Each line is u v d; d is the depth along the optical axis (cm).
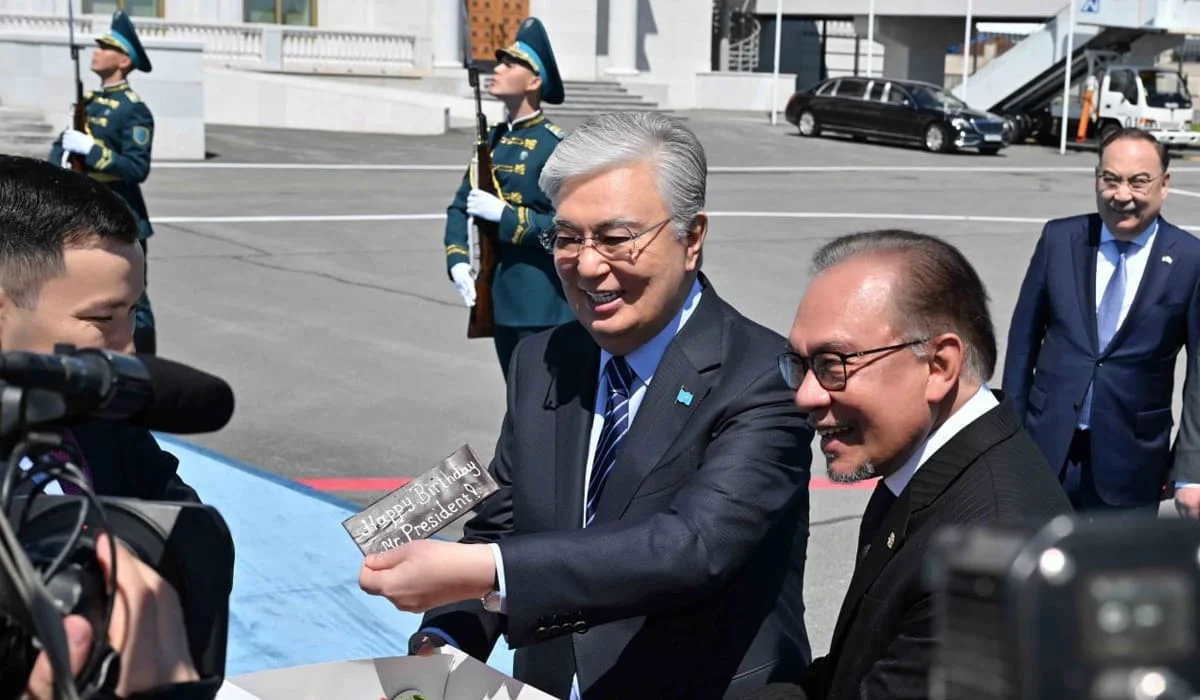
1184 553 67
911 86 2734
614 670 230
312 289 1065
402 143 2378
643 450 229
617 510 229
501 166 575
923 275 183
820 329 185
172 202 1534
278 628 411
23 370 104
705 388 230
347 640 405
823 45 4750
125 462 193
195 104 1989
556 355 250
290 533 498
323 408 740
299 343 887
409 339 911
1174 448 411
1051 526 69
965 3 3525
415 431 703
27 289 169
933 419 186
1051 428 420
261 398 755
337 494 599
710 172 2148
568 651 234
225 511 520
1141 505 418
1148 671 65
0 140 1906
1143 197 401
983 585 75
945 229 1547
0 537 102
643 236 222
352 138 2431
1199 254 407
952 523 178
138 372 114
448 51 3056
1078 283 417
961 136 2609
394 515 223
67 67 1986
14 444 106
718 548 213
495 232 573
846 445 189
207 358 840
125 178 756
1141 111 2788
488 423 724
